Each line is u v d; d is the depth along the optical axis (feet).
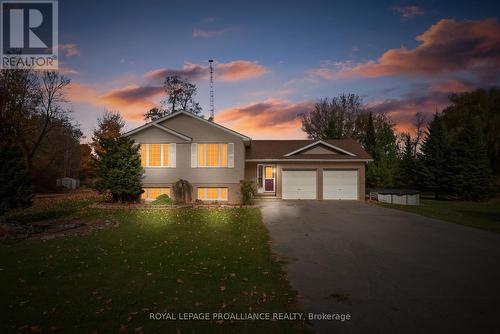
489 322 15.20
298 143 94.89
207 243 30.78
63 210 56.70
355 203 71.31
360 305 17.08
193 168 69.82
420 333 14.12
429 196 114.42
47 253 26.89
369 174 115.03
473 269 23.48
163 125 70.69
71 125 125.29
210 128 70.13
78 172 170.30
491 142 121.29
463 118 131.44
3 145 40.42
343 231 37.99
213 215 50.62
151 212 54.13
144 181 69.67
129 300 17.38
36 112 102.32
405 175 114.21
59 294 18.17
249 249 28.58
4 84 93.45
